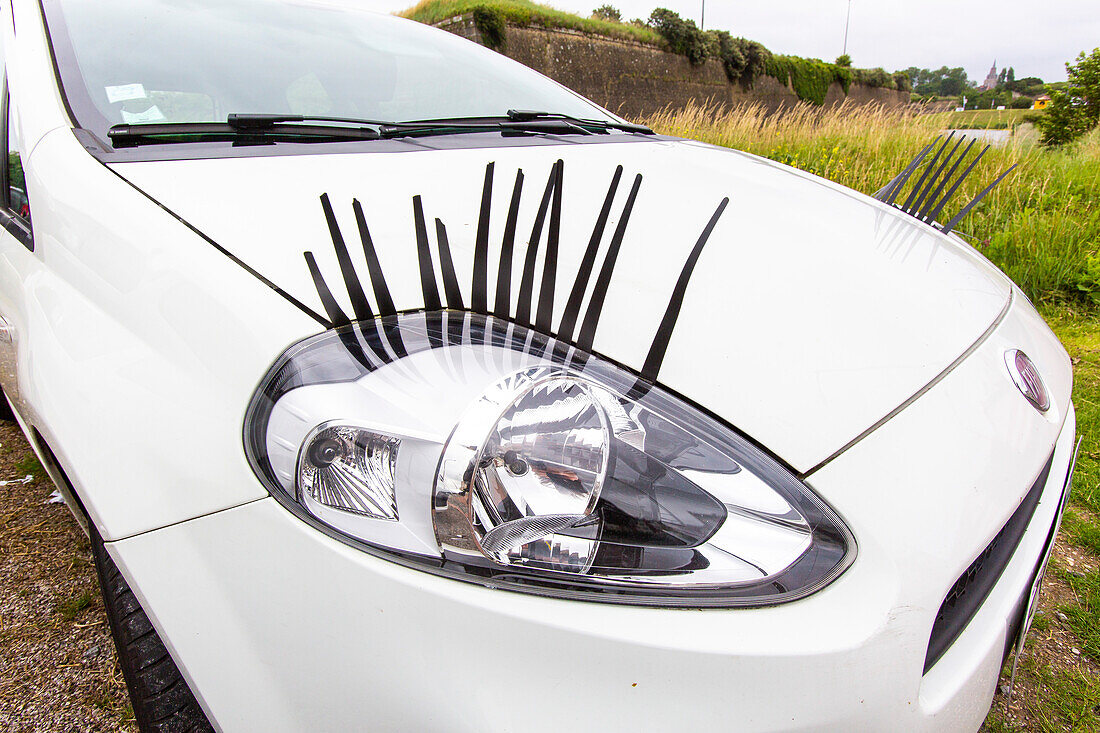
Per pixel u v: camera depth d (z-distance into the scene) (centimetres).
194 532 78
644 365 85
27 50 145
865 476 81
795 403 86
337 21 191
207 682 76
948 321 111
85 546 172
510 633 69
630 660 69
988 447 91
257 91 147
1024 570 104
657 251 109
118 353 90
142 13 158
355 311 83
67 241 107
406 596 71
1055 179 478
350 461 75
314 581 73
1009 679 137
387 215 102
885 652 73
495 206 112
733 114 848
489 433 72
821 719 71
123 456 83
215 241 92
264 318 83
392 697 70
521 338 86
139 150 115
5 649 141
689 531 75
